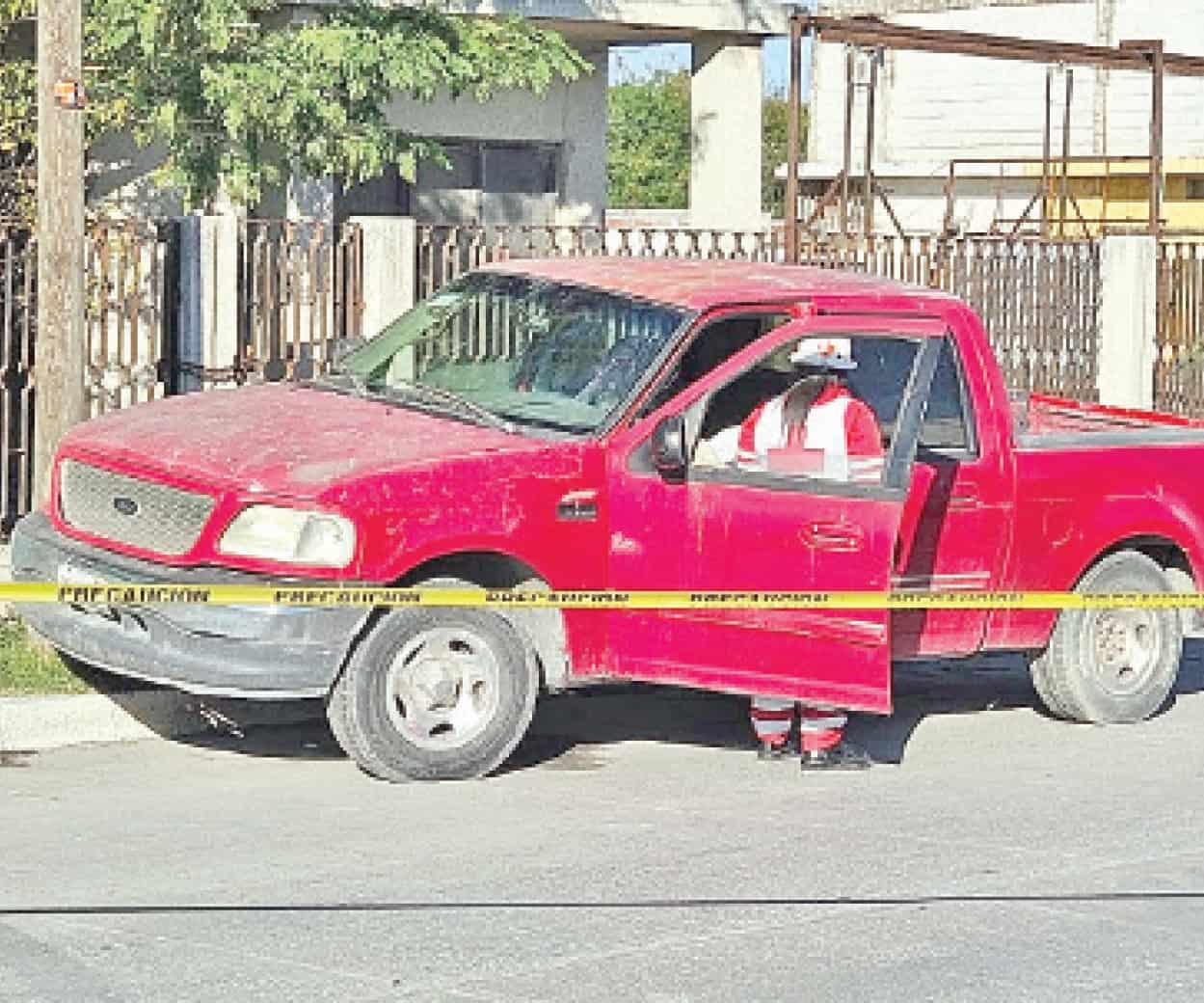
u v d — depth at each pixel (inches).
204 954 262.5
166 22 557.3
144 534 348.2
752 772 375.9
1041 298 721.0
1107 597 385.4
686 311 371.2
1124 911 293.9
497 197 872.3
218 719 391.5
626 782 364.5
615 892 295.6
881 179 1365.7
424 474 343.6
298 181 760.3
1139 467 416.8
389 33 604.1
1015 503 400.5
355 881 297.0
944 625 398.3
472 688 356.5
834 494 358.9
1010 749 402.0
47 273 403.5
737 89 874.8
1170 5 1302.9
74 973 253.9
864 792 363.3
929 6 1407.5
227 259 507.2
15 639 405.1
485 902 289.0
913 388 371.2
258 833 321.7
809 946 273.0
